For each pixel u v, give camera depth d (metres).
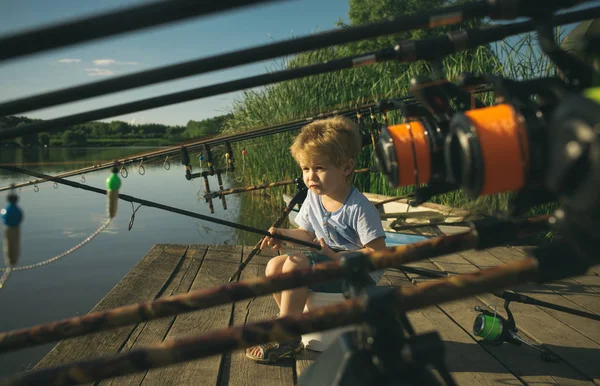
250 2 0.54
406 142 0.96
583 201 0.57
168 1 0.52
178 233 7.16
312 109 8.66
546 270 0.75
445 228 4.26
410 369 0.79
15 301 4.30
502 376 2.12
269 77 0.94
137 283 3.46
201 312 2.89
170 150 3.43
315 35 0.79
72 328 0.86
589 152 0.56
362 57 0.94
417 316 2.81
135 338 2.56
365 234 2.34
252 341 0.76
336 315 0.77
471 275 0.77
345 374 0.80
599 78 0.79
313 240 2.68
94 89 0.72
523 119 0.77
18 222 0.83
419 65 6.69
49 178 2.31
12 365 3.09
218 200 9.71
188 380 2.10
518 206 0.82
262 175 9.49
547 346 2.41
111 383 2.07
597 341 2.47
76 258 5.75
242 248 4.50
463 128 0.79
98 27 0.52
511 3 0.79
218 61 0.76
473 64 5.87
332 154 2.32
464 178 0.80
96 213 8.83
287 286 0.87
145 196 10.37
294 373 2.19
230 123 10.70
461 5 0.81
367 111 2.95
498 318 2.36
